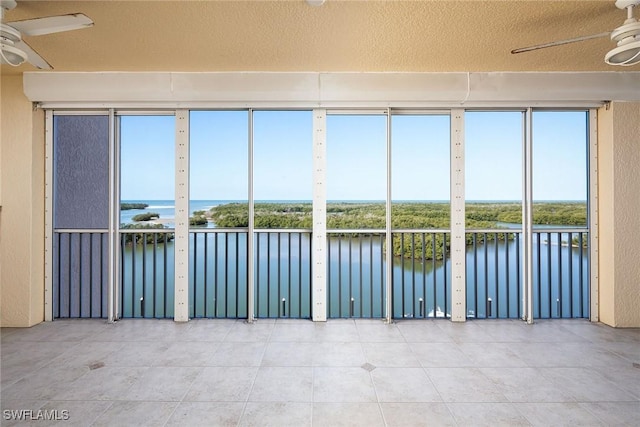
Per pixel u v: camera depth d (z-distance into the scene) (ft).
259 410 7.00
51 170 12.55
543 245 13.28
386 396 7.51
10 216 11.96
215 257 13.24
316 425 6.53
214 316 13.12
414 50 10.19
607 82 11.59
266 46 9.93
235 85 11.66
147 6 7.88
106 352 9.72
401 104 12.13
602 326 11.94
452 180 12.53
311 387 7.88
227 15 8.30
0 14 7.23
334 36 9.37
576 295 13.32
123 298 13.25
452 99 11.90
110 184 12.32
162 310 13.82
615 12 8.21
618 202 11.92
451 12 8.23
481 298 13.41
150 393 7.61
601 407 7.12
